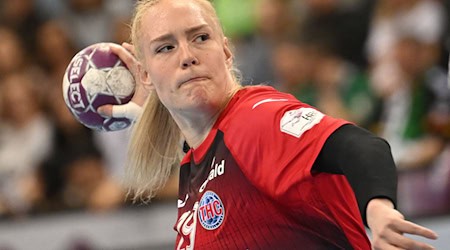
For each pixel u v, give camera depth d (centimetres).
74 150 1223
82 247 1116
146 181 584
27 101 1262
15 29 1392
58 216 1136
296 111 428
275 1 1298
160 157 572
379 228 358
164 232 1081
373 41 1211
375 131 1139
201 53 478
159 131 563
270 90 478
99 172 1199
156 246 1081
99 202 1148
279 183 422
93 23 1390
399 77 1132
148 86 536
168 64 480
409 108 1110
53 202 1180
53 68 1347
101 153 1206
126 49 611
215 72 480
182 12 481
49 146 1240
